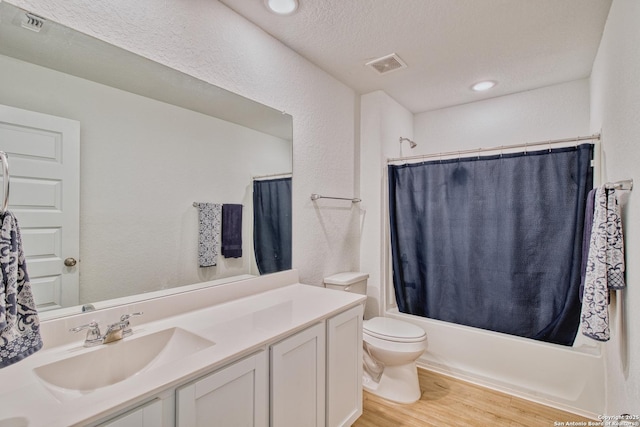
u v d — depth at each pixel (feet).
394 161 8.93
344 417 5.08
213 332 3.86
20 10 3.26
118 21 4.01
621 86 4.51
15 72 3.26
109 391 2.54
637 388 3.71
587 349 6.25
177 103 4.70
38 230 3.40
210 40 5.12
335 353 4.88
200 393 2.94
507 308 7.13
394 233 8.72
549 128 8.75
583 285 5.33
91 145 3.82
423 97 9.62
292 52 6.78
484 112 9.82
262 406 3.61
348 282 7.56
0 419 2.20
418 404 6.33
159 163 4.50
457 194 7.81
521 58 7.18
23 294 2.61
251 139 5.86
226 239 5.42
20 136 3.28
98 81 3.87
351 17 5.67
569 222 6.48
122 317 3.82
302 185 7.08
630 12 4.00
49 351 3.30
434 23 5.85
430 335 7.85
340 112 8.41
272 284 6.18
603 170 5.97
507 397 6.58
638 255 3.77
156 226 4.46
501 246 7.20
